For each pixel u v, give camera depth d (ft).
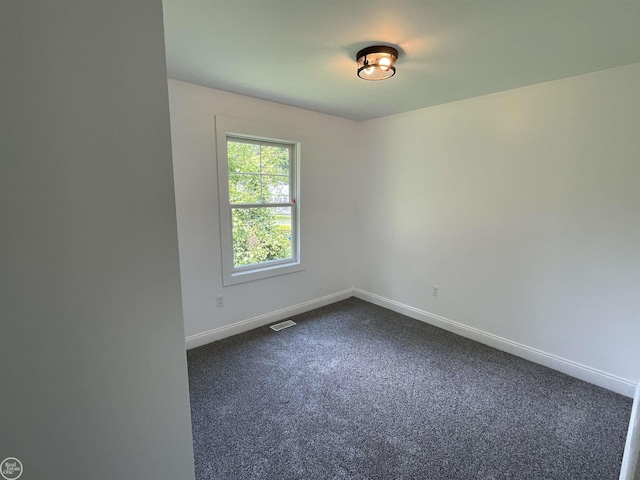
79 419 2.56
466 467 5.16
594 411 6.48
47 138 2.19
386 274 12.16
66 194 2.31
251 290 10.25
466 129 9.18
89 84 2.31
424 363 8.30
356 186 12.80
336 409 6.52
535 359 8.38
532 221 8.12
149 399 2.91
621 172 6.69
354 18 4.70
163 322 2.90
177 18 4.71
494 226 8.87
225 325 9.75
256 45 5.67
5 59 2.00
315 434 5.84
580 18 4.63
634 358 6.88
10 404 2.27
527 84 7.72
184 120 8.13
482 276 9.30
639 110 6.36
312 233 11.68
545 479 4.96
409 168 10.84
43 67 2.13
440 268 10.35
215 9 4.45
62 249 2.33
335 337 9.80
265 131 9.68
